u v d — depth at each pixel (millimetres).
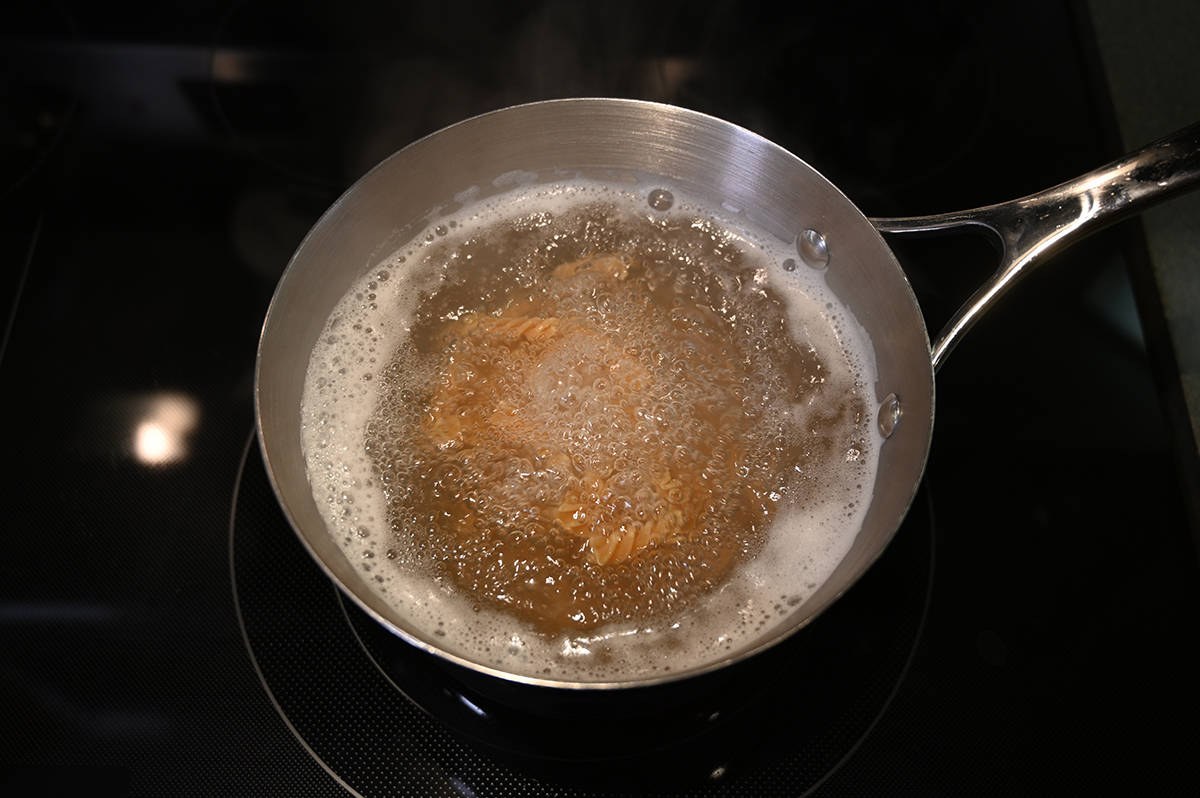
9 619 377
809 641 380
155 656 373
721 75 472
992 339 430
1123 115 471
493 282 437
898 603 386
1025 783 362
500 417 407
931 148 460
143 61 470
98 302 425
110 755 359
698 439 405
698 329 429
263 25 478
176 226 438
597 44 478
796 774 363
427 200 428
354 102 463
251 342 420
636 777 362
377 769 360
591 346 424
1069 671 378
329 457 398
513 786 360
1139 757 366
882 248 391
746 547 385
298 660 374
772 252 444
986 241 444
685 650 366
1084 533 399
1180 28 489
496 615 370
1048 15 491
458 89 466
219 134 455
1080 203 376
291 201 444
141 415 408
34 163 448
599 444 402
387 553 382
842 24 485
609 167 442
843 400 414
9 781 355
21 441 404
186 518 393
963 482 406
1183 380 422
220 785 356
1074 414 418
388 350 419
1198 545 398
